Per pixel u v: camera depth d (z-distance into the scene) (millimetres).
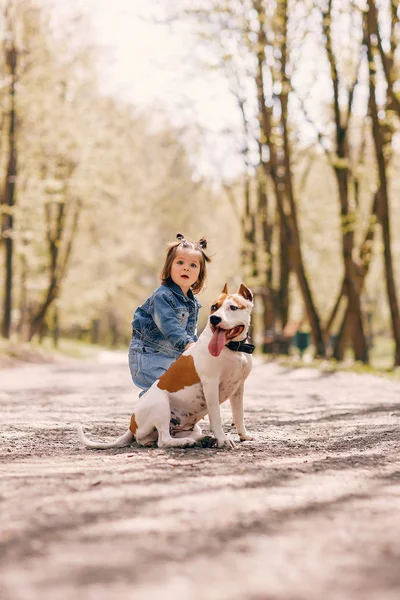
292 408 8547
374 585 2242
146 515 3100
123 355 36031
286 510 3199
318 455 4832
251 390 11477
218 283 40844
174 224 42844
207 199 40750
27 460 4672
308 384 12938
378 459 4656
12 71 24656
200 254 5770
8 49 24656
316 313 20703
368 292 44906
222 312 4836
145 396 5129
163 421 5004
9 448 5234
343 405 8938
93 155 29047
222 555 2543
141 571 2373
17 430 6355
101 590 2195
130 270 42719
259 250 28125
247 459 4566
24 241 29594
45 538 2760
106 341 61188
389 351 51438
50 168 28797
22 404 9258
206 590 2197
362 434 6027
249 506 3262
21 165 26781
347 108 20016
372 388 11961
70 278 37344
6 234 25375
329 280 38312
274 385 12688
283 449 5098
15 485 3742
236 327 4898
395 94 15719
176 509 3203
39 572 2371
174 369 5074
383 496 3508
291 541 2723
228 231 43844
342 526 2943
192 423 5219
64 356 29719
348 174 21031
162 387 5113
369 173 19578
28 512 3156
